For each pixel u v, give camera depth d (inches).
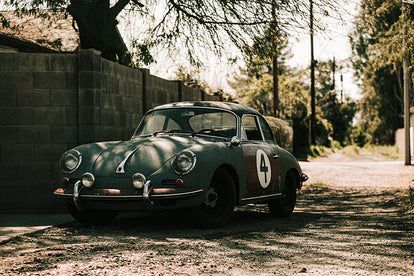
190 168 237.0
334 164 1027.9
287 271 169.6
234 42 494.0
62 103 328.8
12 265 176.9
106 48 484.1
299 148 1499.8
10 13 660.1
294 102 1697.8
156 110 301.7
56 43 595.2
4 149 325.7
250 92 1691.7
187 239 227.8
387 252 200.8
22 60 326.6
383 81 1961.1
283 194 321.7
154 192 232.7
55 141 327.9
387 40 657.6
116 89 354.9
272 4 453.4
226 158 259.8
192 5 475.5
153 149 249.4
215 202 258.7
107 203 240.5
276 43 494.9
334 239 230.2
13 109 326.6
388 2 526.3
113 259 185.2
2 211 323.0
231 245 213.8
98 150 259.0
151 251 200.4
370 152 1787.6
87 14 467.8
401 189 501.0
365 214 330.0
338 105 2460.6
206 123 286.5
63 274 163.6
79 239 228.7
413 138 1604.3
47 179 327.3
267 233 246.2
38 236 237.1
